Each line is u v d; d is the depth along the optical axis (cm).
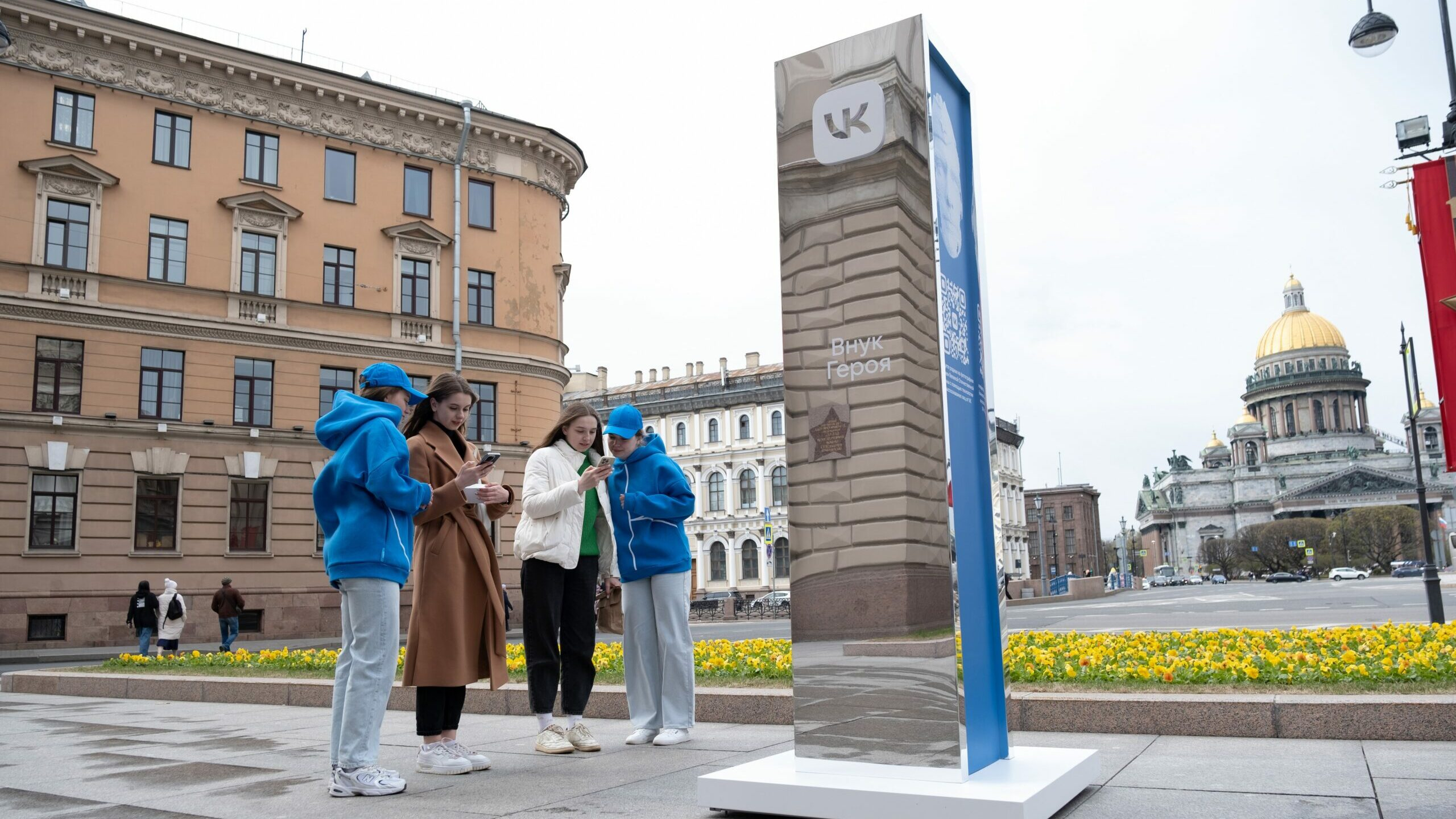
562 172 3219
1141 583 11912
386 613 419
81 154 2366
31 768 496
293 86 2667
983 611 383
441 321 2848
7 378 2241
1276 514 12812
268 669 1016
